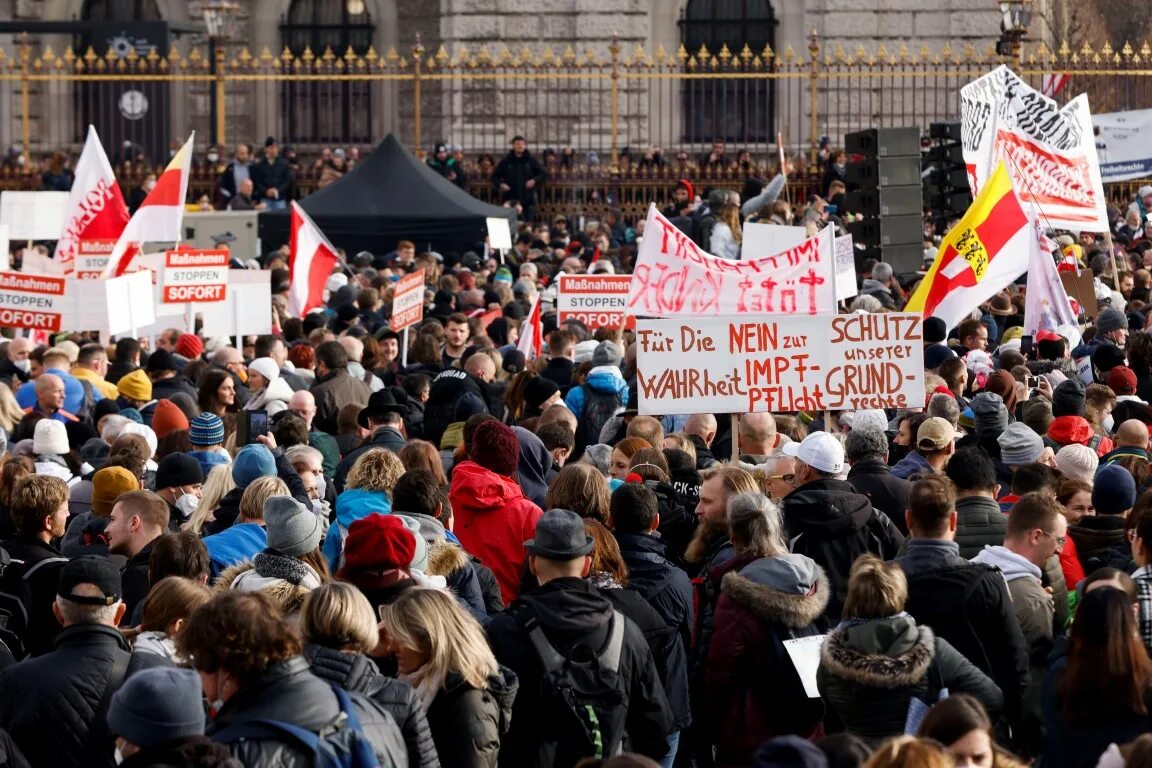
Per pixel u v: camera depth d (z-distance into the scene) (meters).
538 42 55.16
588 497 11.96
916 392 14.73
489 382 20.20
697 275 18.41
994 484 12.13
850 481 13.12
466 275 31.42
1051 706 8.99
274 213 41.41
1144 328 24.62
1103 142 35.25
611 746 9.80
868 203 33.09
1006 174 22.08
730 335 14.73
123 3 60.09
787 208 32.94
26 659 9.94
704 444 15.97
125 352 22.95
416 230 40.53
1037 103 26.67
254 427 16.52
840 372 14.75
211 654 7.91
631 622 10.17
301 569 10.37
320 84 58.94
